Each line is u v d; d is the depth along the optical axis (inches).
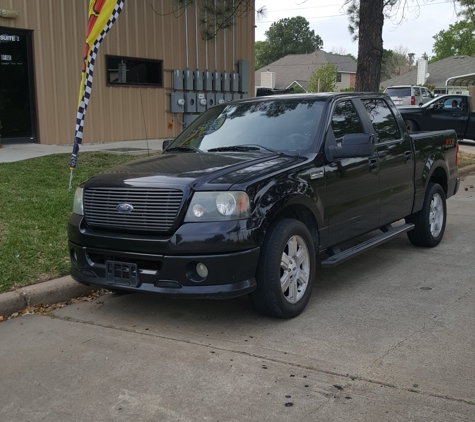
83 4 576.1
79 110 319.0
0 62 527.2
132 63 639.8
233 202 169.3
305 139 208.5
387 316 191.6
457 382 143.4
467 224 343.3
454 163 308.5
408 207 261.7
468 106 761.6
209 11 622.8
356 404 133.1
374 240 235.1
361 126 232.5
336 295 215.2
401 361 156.1
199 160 196.9
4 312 196.2
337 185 208.8
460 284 227.1
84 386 145.5
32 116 556.1
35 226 269.3
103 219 183.6
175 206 170.9
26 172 383.2
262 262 177.0
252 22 775.7
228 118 233.3
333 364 154.7
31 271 221.6
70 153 478.3
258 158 196.4
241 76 766.5
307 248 193.6
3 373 153.6
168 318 193.5
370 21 514.3
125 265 177.9
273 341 171.3
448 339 171.3
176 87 684.1
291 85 2741.1
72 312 201.6
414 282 230.5
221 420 127.8
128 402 136.9
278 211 179.6
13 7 521.0
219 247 167.0
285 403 134.3
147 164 197.9
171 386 144.2
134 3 627.8
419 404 132.6
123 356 162.9
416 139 269.3
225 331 180.4
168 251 169.2
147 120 663.1
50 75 556.1
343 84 2854.3
